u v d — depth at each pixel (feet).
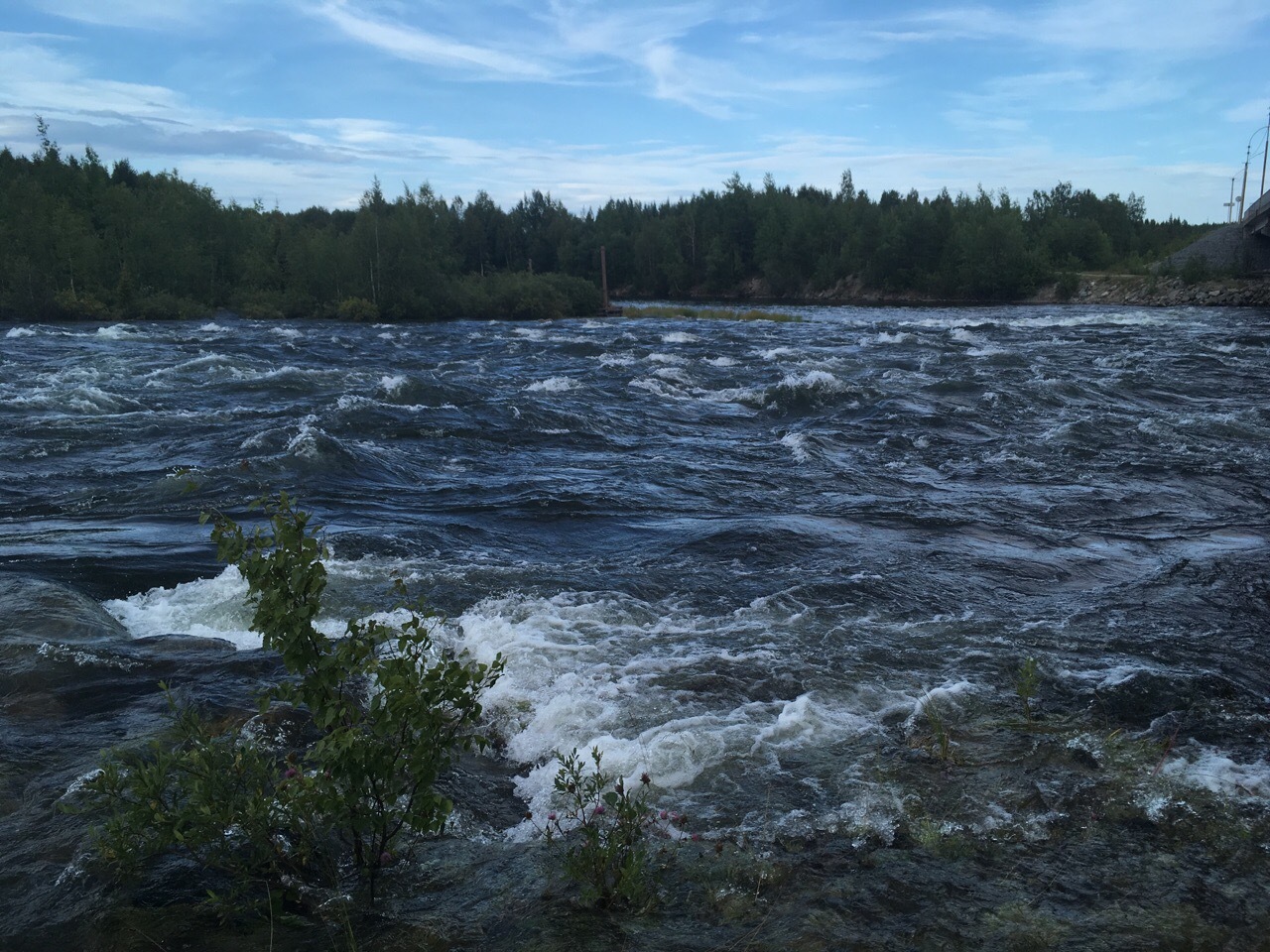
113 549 28.63
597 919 11.90
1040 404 58.75
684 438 50.90
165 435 47.98
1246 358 80.38
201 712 17.54
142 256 173.27
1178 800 14.97
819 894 12.46
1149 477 41.47
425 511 34.68
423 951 11.18
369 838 13.37
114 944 11.10
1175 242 275.59
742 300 314.14
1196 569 28.30
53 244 165.48
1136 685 19.45
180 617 23.67
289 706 17.70
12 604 22.43
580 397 62.64
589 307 195.21
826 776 15.69
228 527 12.62
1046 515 35.24
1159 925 11.87
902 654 21.31
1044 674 20.13
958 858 13.41
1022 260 260.21
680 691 18.94
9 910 11.76
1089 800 14.94
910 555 29.66
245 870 12.18
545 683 19.30
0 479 38.65
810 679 19.66
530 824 14.55
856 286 311.06
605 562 28.66
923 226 293.84
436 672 11.90
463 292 187.01
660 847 13.65
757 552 29.68
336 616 23.16
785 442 49.16
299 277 184.24
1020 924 11.87
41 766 15.62
